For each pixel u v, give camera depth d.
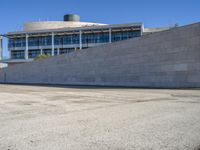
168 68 23.94
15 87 32.19
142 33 75.81
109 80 31.64
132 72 28.14
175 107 10.35
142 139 5.35
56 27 97.19
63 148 4.79
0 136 5.74
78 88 27.55
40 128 6.52
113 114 8.66
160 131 6.05
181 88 21.81
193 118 7.71
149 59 25.98
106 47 32.09
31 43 88.50
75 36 83.00
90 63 34.94
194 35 21.75
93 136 5.64
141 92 19.36
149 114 8.58
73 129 6.36
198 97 14.71
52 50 85.12
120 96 16.34
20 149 4.78
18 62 89.06
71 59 38.84
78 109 10.14
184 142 5.11
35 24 98.06
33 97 16.20
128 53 28.70
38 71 47.16
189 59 22.11
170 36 23.84
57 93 19.86
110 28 77.50
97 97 15.80
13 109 10.28
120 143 5.08
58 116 8.37
